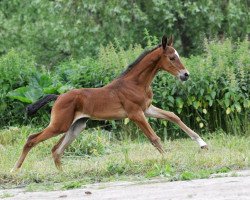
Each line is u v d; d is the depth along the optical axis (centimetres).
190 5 2536
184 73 1455
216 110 1836
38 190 1196
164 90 1825
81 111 1427
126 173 1327
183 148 1592
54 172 1362
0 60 1923
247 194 1004
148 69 1460
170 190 1081
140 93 1453
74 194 1111
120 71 1858
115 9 2508
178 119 1498
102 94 1438
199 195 1019
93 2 2548
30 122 1853
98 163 1412
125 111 1448
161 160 1372
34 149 1617
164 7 2530
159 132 1827
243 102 1805
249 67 1850
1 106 1861
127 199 1026
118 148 1656
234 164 1345
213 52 1906
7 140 1730
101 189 1148
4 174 1320
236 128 1816
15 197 1121
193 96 1820
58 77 1930
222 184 1103
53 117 1411
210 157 1381
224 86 1820
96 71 1873
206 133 1817
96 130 1766
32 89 1862
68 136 1431
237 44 2127
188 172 1225
